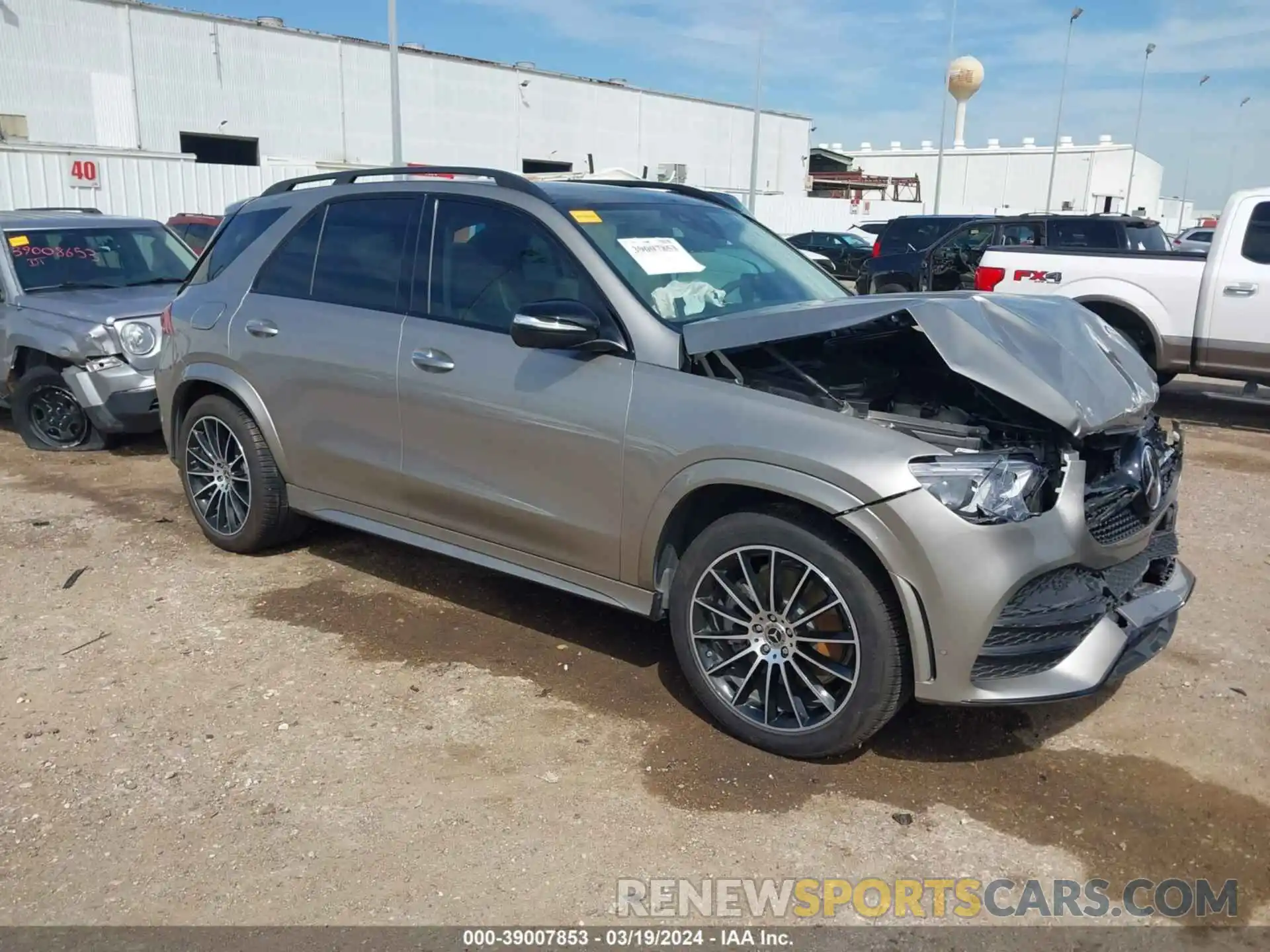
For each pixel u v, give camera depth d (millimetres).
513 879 2898
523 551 4102
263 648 4285
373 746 3551
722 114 52125
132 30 33219
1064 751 3604
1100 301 9352
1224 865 3020
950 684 3170
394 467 4441
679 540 3736
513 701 3871
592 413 3732
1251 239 8617
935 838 3113
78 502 6309
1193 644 4453
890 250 16359
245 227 5270
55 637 4367
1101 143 56688
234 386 4996
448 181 4453
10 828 3088
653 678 4074
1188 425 9117
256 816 3160
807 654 3408
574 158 46344
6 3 30578
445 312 4289
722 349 3535
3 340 7570
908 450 3170
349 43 38312
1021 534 3119
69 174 22750
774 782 3373
